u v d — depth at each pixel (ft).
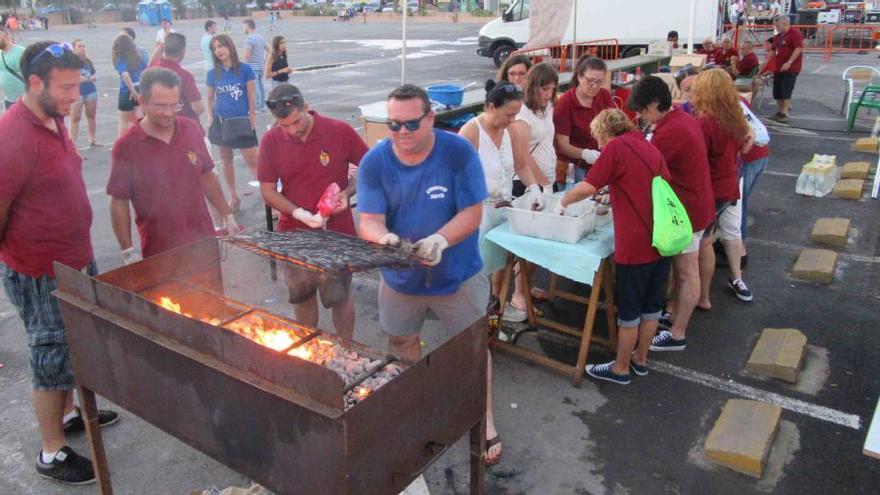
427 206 8.35
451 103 18.42
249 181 24.72
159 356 7.11
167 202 10.23
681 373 12.43
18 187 8.33
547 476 9.77
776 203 22.07
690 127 11.59
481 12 153.58
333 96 44.14
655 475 9.77
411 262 7.23
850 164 25.14
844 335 13.62
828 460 10.00
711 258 14.25
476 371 7.47
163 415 7.45
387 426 6.20
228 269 16.11
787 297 15.39
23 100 8.54
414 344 9.74
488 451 10.01
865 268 16.81
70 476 9.52
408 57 69.82
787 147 29.45
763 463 9.76
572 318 14.70
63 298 8.08
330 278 11.14
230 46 19.42
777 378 12.16
